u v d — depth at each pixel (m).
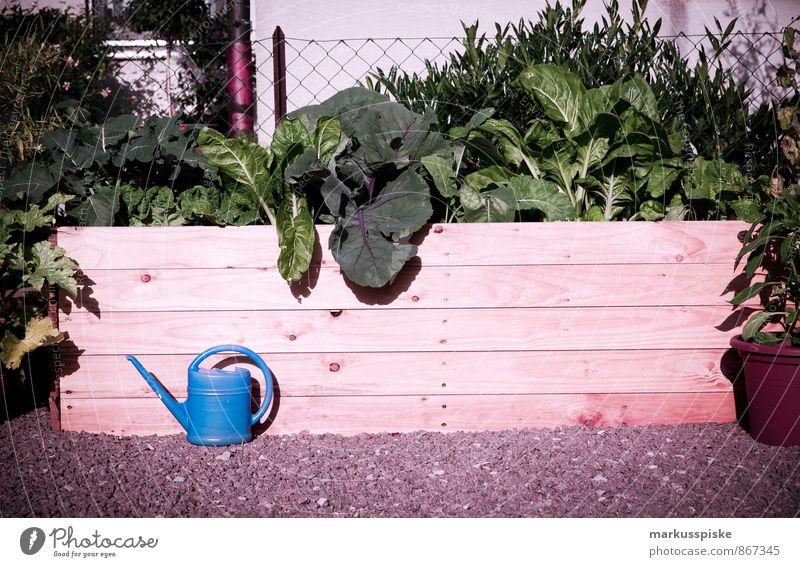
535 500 2.18
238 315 2.74
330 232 2.72
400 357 2.76
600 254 2.77
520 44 3.23
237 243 2.72
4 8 5.02
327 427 2.77
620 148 2.86
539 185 2.87
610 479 2.32
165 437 2.73
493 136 3.17
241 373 2.64
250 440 2.69
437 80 3.35
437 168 2.76
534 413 2.79
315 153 2.67
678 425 2.82
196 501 2.18
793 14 4.45
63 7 5.14
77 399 2.77
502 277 2.75
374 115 2.84
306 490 2.26
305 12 4.48
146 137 2.90
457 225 2.73
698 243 2.79
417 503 2.17
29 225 2.65
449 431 2.78
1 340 2.66
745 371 2.68
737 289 2.81
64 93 4.51
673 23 4.44
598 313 2.78
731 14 4.45
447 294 2.75
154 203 2.87
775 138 3.11
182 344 2.75
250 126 4.55
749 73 4.44
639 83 2.96
